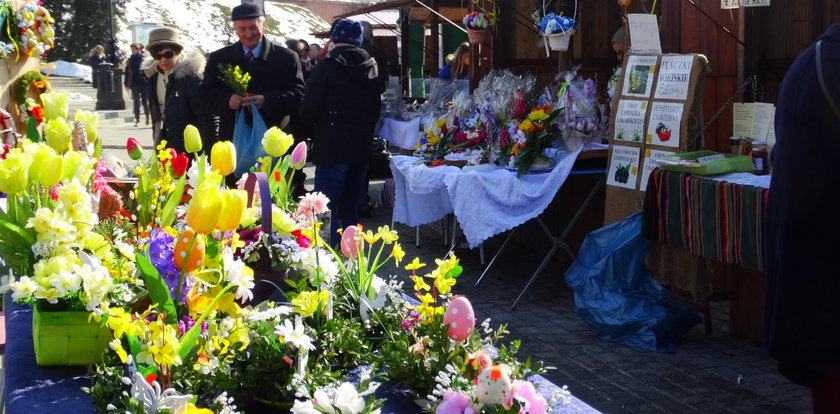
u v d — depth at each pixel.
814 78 2.35
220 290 1.91
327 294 2.11
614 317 5.04
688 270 5.01
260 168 2.77
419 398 1.90
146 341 1.71
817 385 2.42
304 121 6.29
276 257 2.30
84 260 2.00
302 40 14.48
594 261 5.25
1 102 4.86
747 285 5.10
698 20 5.64
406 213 6.98
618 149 5.50
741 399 4.18
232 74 5.96
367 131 6.35
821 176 2.33
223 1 48.44
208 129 6.20
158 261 1.90
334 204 6.33
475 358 1.87
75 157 2.26
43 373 2.05
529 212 5.67
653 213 4.92
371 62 6.35
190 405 1.63
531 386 1.69
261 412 1.91
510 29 7.96
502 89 6.57
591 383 4.41
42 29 5.14
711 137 5.80
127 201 2.70
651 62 5.32
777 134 2.48
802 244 2.37
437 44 13.10
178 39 6.59
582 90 6.11
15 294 1.92
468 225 5.72
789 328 2.40
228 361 1.94
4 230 2.21
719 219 4.45
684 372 4.56
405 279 6.66
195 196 1.73
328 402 1.67
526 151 5.80
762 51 5.83
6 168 2.10
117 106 23.23
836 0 5.34
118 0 41.34
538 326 5.43
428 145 6.96
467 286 6.49
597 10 7.36
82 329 2.08
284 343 1.93
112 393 1.76
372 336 2.25
